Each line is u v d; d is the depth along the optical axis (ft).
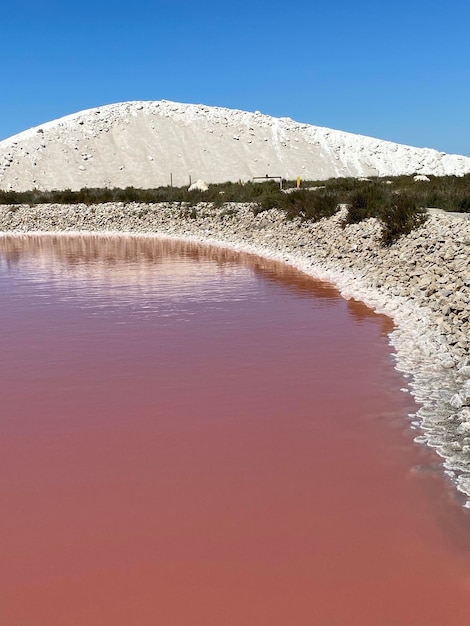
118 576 10.89
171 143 338.54
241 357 24.47
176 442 16.42
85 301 38.99
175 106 375.86
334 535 12.01
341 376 21.83
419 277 37.70
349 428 17.19
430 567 11.02
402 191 75.31
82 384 21.48
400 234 50.44
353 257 52.03
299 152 345.72
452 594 10.32
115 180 307.37
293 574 10.85
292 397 19.74
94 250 78.43
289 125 372.58
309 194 88.17
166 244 84.58
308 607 10.03
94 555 11.49
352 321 30.89
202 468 14.89
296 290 41.24
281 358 24.25
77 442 16.55
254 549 11.59
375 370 22.48
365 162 350.84
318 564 11.12
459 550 11.51
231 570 10.99
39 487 14.10
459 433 16.71
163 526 12.40
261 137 350.84
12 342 27.94
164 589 10.52
